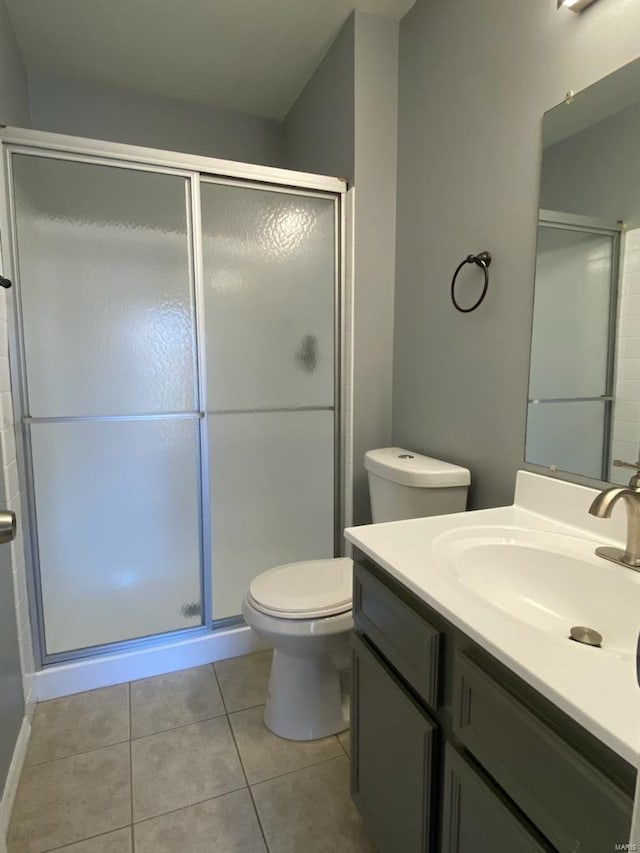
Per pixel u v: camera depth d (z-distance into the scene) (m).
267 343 1.99
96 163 1.66
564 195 1.18
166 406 1.84
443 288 1.68
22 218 1.60
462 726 0.79
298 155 2.40
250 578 2.07
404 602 0.96
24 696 1.55
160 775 1.41
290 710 1.55
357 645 1.16
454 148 1.58
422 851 0.91
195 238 1.80
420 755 0.89
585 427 1.15
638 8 1.00
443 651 0.85
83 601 1.81
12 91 1.84
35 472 1.68
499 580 1.08
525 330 1.33
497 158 1.40
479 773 0.76
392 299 2.01
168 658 1.90
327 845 1.21
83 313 1.70
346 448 2.09
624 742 0.50
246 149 2.55
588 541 1.08
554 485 1.22
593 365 1.12
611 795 0.53
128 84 2.28
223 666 1.94
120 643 1.87
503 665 0.71
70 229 1.66
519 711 0.66
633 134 1.02
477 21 1.45
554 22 1.19
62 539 1.76
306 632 1.41
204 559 1.96
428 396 1.79
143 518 1.86
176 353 1.83
